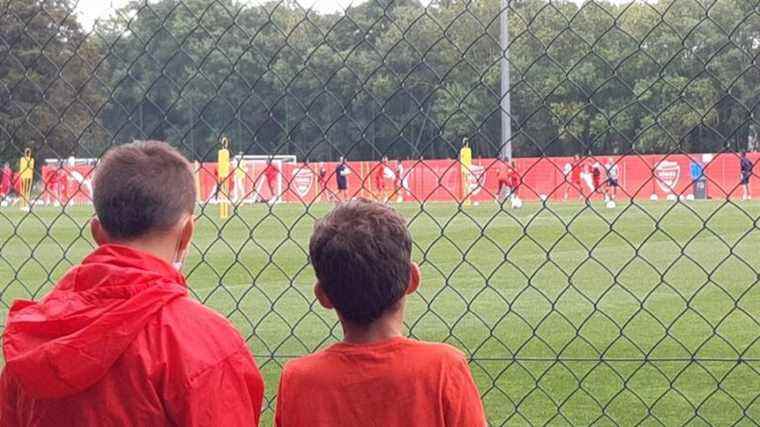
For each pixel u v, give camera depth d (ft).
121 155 7.24
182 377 6.51
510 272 35.27
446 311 26.78
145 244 7.10
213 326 6.79
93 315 6.61
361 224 7.38
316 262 7.47
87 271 6.89
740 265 35.70
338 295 7.38
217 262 39.42
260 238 46.42
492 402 17.31
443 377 7.19
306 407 7.33
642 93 10.80
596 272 35.06
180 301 6.84
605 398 17.38
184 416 6.51
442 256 39.55
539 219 48.39
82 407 6.64
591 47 10.34
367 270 7.26
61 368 6.50
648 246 41.57
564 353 21.03
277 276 35.01
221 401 6.54
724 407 16.71
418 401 7.14
